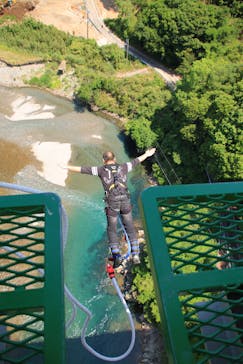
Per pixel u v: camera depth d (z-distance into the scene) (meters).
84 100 54.88
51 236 4.67
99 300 32.75
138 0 62.78
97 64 58.56
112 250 8.97
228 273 4.53
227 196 5.27
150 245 4.75
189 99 41.34
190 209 5.19
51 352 3.86
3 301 4.14
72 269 35.38
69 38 61.84
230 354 4.61
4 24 64.88
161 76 57.22
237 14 57.03
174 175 43.91
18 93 57.41
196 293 4.45
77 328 30.31
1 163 46.25
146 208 5.03
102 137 51.03
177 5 53.47
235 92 39.34
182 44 53.84
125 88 53.69
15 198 4.96
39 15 67.31
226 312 4.38
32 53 60.94
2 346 4.78
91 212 41.09
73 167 9.06
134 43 62.62
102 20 68.12
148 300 29.72
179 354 3.93
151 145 46.50
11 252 4.67
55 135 50.72
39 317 4.13
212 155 37.84
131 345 7.65
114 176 8.92
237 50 51.19
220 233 5.09
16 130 51.00
